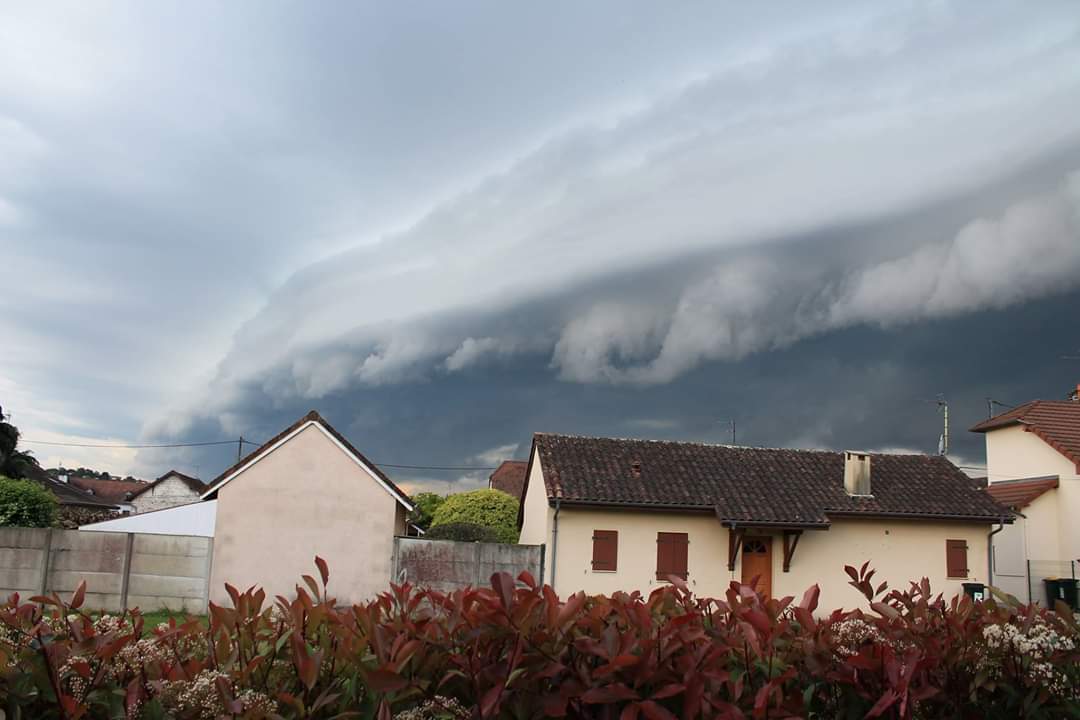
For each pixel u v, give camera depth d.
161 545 20.12
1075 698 3.50
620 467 23.17
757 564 22.20
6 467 38.72
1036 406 31.20
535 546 21.44
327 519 20.89
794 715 3.15
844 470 24.62
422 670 3.22
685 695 2.97
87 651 3.09
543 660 3.09
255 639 3.44
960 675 3.51
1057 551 28.33
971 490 24.64
